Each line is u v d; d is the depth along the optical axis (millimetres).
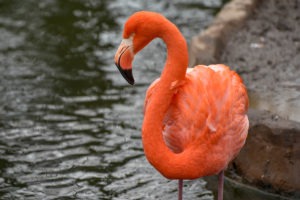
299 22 13258
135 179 9531
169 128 7426
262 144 9133
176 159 7020
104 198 9039
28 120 11094
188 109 7254
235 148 7578
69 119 11148
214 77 7406
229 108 7297
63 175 9594
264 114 9297
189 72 7578
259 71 11352
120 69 7113
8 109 11445
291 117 9586
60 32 14727
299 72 11273
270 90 10641
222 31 12406
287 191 8992
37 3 16328
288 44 12359
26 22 15219
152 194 9156
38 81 12492
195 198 9062
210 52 11438
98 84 12406
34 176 9547
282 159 8992
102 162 9938
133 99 11836
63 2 16359
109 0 16500
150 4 16234
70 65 13219
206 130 7090
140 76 12750
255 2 13938
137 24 6984
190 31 14578
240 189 9320
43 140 10492
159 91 7066
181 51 7051
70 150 10234
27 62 13297
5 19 15375
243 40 12477
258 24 13148
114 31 14773
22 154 10102
